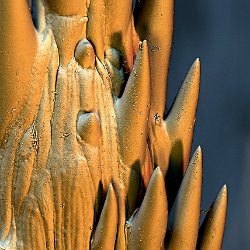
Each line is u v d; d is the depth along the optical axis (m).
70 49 0.24
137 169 0.25
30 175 0.24
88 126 0.24
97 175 0.24
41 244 0.24
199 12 0.50
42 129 0.24
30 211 0.24
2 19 0.23
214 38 0.51
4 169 0.24
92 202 0.24
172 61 0.50
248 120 0.51
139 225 0.24
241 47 0.51
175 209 0.25
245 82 0.51
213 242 0.25
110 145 0.24
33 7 0.24
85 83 0.24
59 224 0.24
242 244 0.52
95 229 0.24
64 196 0.24
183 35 0.50
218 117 0.51
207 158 0.51
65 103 0.24
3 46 0.23
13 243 0.24
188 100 0.25
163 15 0.25
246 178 0.51
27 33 0.23
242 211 0.52
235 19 0.50
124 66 0.25
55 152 0.24
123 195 0.24
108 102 0.24
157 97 0.25
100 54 0.24
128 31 0.25
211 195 0.51
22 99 0.24
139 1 0.26
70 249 0.24
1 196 0.24
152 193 0.24
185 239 0.25
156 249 0.24
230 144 0.51
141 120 0.24
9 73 0.24
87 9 0.24
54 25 0.24
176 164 0.25
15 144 0.24
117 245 0.24
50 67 0.24
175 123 0.25
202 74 0.51
